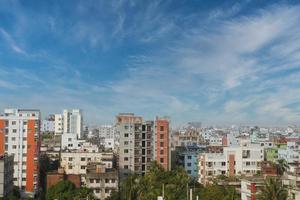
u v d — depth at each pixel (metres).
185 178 129.88
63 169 153.50
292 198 88.75
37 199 129.00
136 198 111.44
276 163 149.75
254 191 94.31
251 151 158.62
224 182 124.38
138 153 164.00
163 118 170.00
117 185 132.00
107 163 162.38
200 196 108.56
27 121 147.25
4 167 117.44
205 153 161.50
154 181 126.31
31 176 145.75
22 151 146.25
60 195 120.44
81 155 166.50
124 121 166.88
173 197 111.31
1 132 146.00
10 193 126.31
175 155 187.75
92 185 130.88
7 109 163.12
